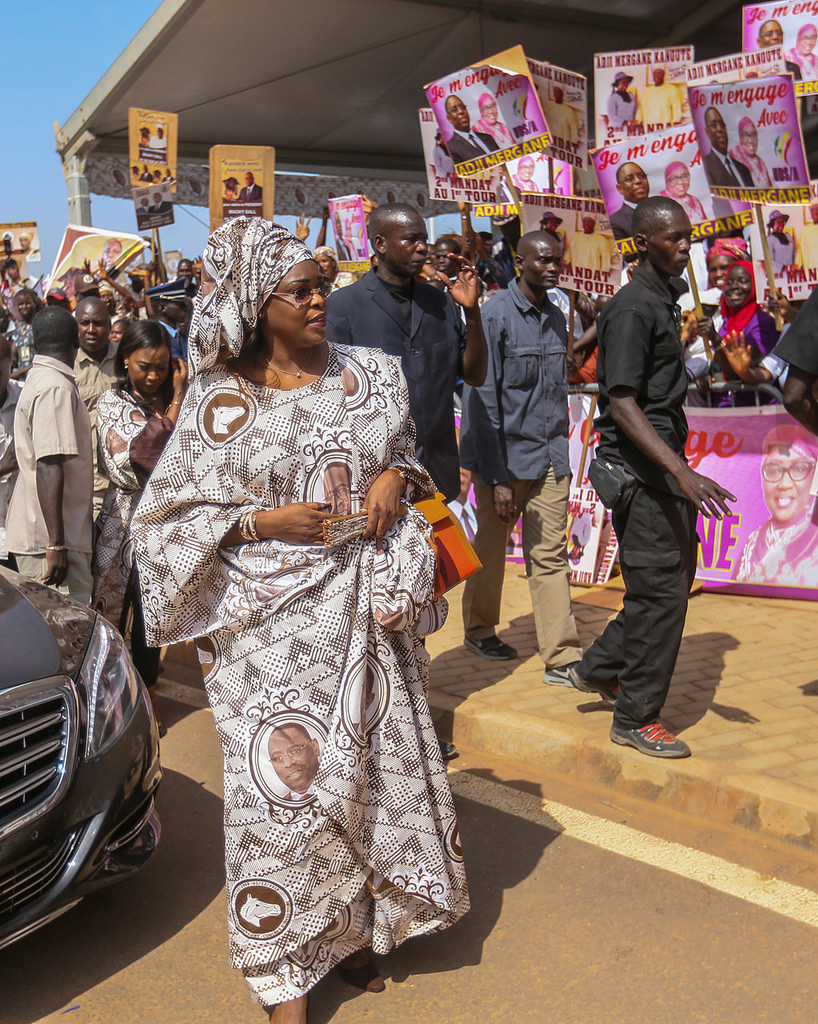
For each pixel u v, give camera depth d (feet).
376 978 9.32
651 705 12.84
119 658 11.05
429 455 13.66
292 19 34.37
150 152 30.09
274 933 8.45
